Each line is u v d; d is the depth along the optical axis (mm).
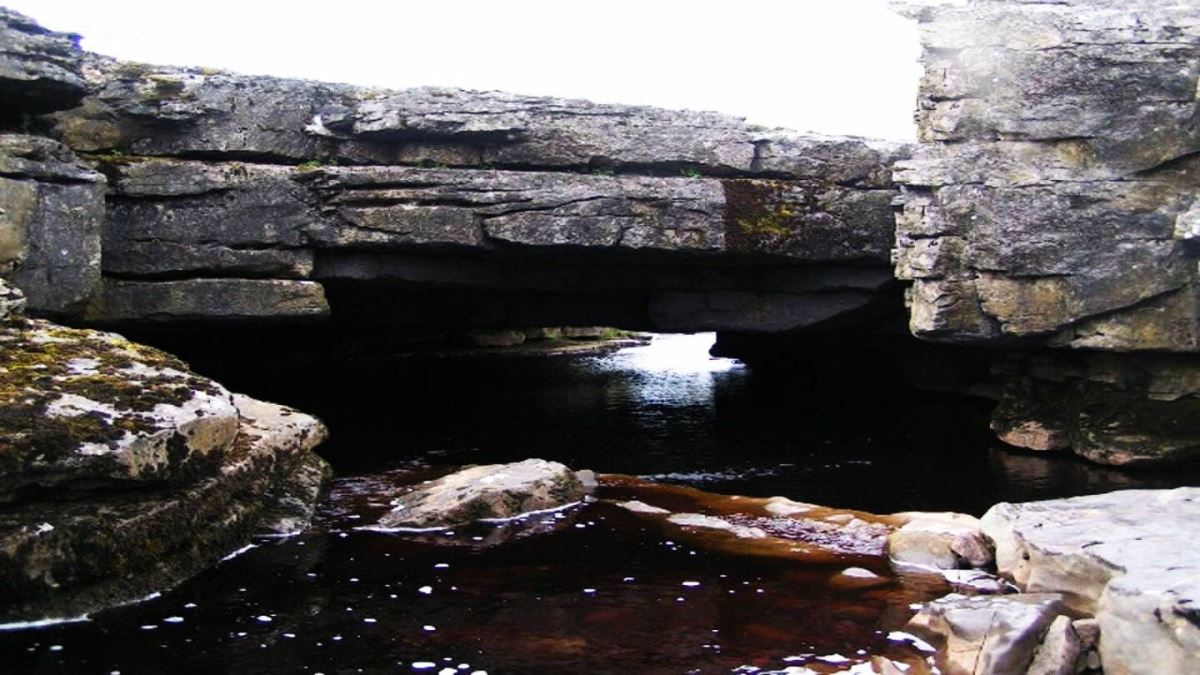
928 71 15109
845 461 15773
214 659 7086
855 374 23078
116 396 8461
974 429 18094
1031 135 14430
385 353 28234
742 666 7109
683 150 15734
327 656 7215
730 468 15289
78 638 7266
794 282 16797
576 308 19172
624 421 19344
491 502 10805
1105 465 15016
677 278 17016
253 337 22891
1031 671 6688
